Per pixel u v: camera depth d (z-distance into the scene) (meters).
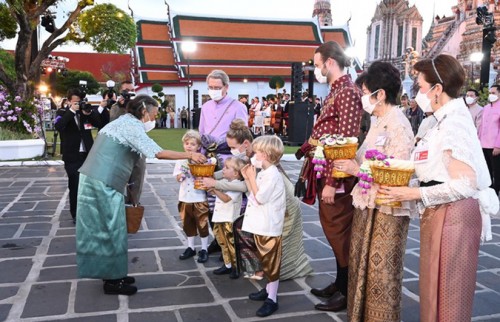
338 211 3.13
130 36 13.61
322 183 3.17
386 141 2.64
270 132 20.42
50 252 4.55
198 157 3.64
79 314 3.20
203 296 3.55
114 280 3.54
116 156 3.39
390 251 2.58
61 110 6.64
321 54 3.14
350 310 2.82
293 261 3.89
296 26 42.50
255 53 39.56
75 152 5.70
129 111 3.56
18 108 12.20
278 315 3.24
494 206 2.30
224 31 39.97
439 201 2.17
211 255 4.57
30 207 6.54
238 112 4.54
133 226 3.61
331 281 3.88
